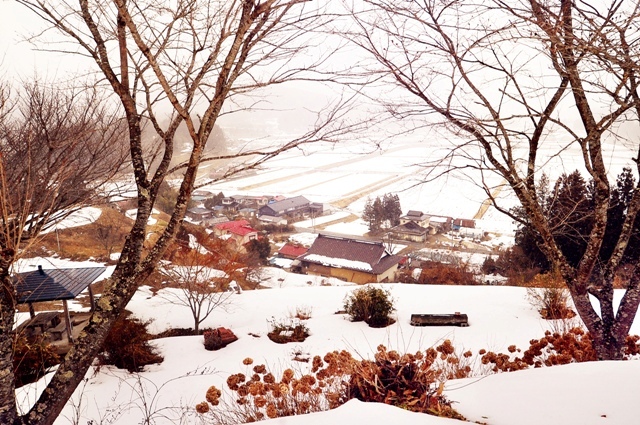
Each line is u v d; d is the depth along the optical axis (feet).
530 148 13.88
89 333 9.38
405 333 32.19
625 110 12.12
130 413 20.42
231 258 46.75
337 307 41.88
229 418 14.08
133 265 10.07
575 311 30.40
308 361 27.68
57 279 34.83
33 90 16.25
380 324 34.88
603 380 9.50
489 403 9.49
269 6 9.04
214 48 10.57
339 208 212.02
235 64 10.53
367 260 100.01
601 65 8.68
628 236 15.97
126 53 10.09
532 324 30.60
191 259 40.57
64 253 66.39
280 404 12.26
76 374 9.13
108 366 28.02
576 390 9.19
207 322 40.78
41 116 14.84
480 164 13.41
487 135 12.91
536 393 9.52
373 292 36.42
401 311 37.86
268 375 13.69
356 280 99.50
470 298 39.88
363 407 7.84
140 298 47.65
